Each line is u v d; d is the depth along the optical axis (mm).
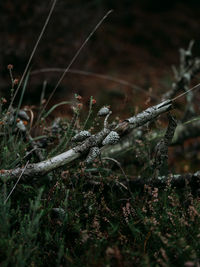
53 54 5074
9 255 1767
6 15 4723
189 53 3656
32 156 2373
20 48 4730
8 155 2318
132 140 2957
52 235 2053
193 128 3590
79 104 2334
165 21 8836
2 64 4637
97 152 2068
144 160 2678
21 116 2648
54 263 1960
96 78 6125
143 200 2348
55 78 5051
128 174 2883
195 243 1987
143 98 5137
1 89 4508
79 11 5457
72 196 2230
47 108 4711
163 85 5699
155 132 3033
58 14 5109
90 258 1863
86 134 2090
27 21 4844
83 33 5527
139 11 9070
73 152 2125
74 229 2098
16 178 2111
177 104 5012
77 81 5559
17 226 2078
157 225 2107
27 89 4684
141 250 1986
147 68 6844
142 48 7668
